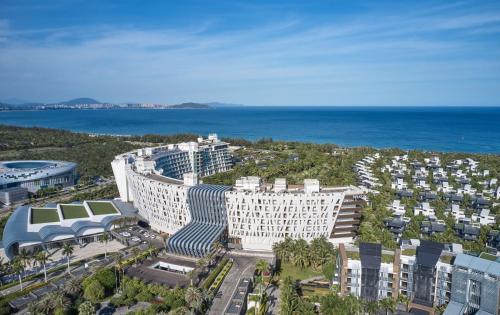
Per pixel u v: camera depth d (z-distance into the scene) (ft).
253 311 468.75
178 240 649.61
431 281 482.28
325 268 561.43
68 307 466.29
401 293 506.89
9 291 536.01
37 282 561.84
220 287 542.98
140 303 503.20
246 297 506.89
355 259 501.15
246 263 626.64
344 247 535.19
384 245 623.77
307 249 602.85
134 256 634.84
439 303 485.97
